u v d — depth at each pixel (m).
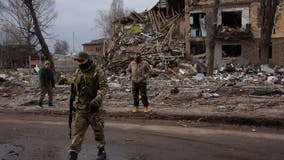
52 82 15.15
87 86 6.92
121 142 8.89
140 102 14.75
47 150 8.29
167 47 38.03
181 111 12.38
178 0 45.53
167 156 7.57
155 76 31.05
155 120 11.79
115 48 38.91
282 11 37.66
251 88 16.64
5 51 66.94
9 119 12.96
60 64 52.56
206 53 37.59
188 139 9.09
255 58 38.81
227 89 16.81
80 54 6.90
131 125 11.02
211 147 8.25
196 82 23.59
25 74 34.31
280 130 10.02
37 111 14.06
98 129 7.05
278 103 13.45
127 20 46.81
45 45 29.98
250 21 39.16
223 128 10.39
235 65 37.50
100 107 7.00
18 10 46.19
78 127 6.94
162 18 44.69
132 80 12.35
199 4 40.78
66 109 13.96
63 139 9.41
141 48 37.91
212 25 30.58
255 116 10.91
